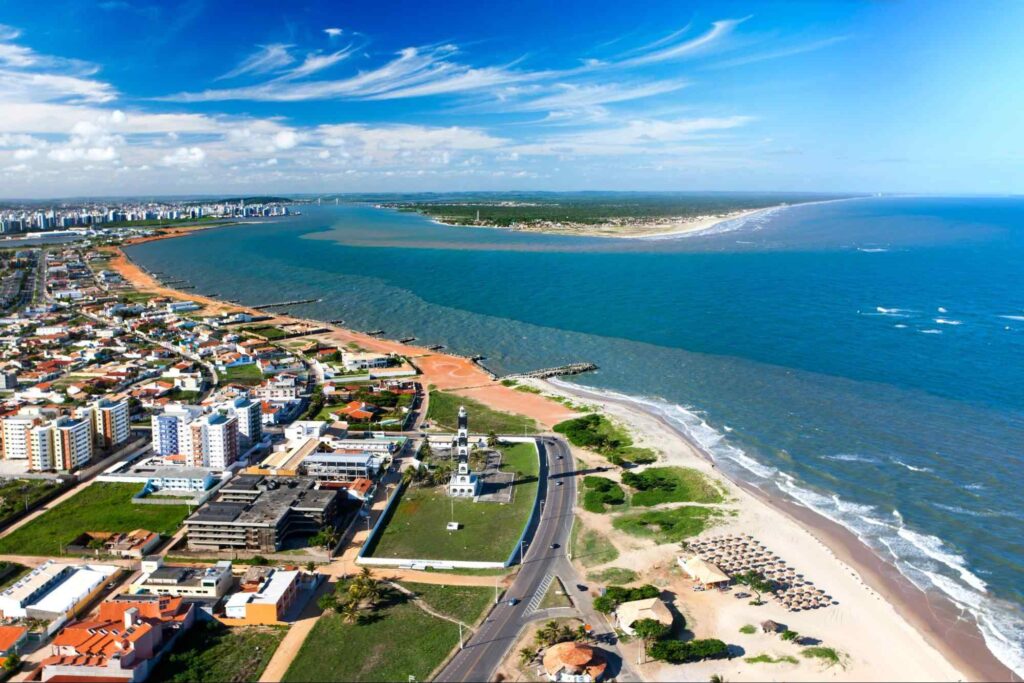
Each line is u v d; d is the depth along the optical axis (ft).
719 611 504.84
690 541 599.16
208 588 513.45
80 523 641.40
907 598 520.01
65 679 425.28
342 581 548.31
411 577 555.28
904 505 654.53
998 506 647.97
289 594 513.86
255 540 590.55
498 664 450.30
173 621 478.59
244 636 479.41
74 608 505.66
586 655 440.86
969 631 483.51
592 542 604.90
